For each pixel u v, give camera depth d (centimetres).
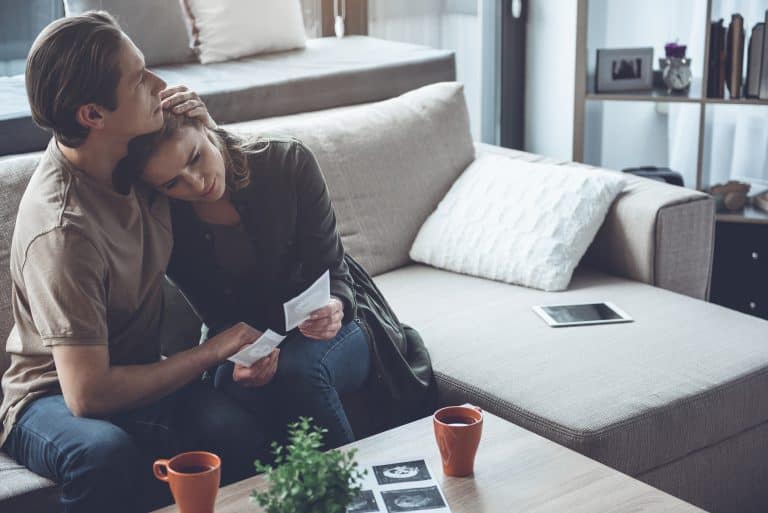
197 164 184
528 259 268
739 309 354
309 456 136
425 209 288
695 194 271
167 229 194
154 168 179
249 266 207
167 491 189
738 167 378
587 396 211
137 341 193
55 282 174
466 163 299
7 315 212
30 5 312
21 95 278
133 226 186
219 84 293
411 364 227
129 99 172
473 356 231
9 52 311
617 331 240
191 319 234
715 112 377
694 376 219
